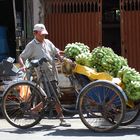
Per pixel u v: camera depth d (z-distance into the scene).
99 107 10.67
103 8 17.08
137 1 15.41
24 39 15.45
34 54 11.51
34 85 11.16
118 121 10.59
